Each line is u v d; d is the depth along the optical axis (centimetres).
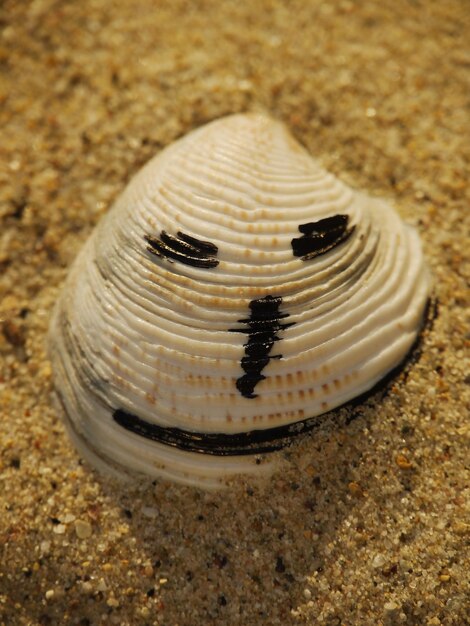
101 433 10
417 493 10
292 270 10
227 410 10
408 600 10
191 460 10
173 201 10
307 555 10
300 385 10
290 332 10
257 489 10
